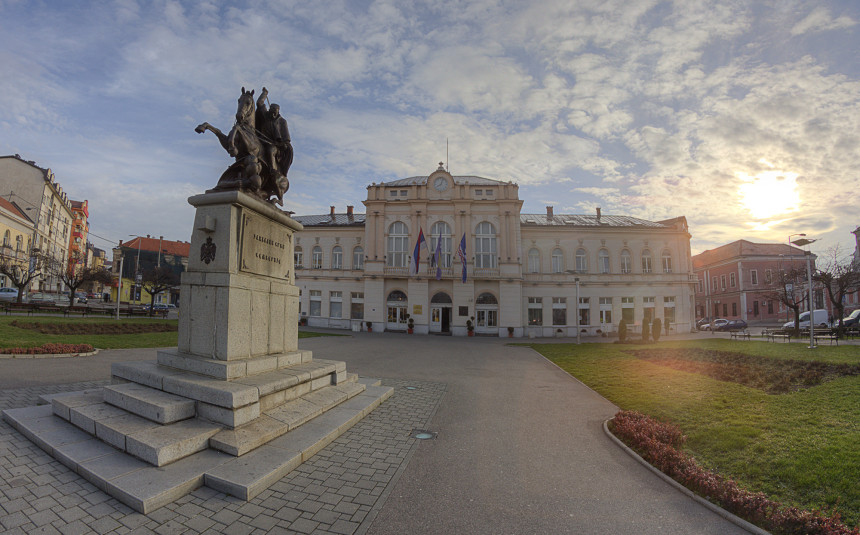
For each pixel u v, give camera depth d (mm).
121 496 4461
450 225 43219
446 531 4371
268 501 4785
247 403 6168
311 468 5789
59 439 5602
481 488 5488
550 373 16047
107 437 5559
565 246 45031
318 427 7020
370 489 5281
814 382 10906
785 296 33062
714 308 66562
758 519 4609
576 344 30250
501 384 13352
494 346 28844
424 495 5207
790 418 7918
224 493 4855
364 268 42938
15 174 51875
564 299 43875
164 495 4488
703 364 15539
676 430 7355
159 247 80000
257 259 7863
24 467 5043
